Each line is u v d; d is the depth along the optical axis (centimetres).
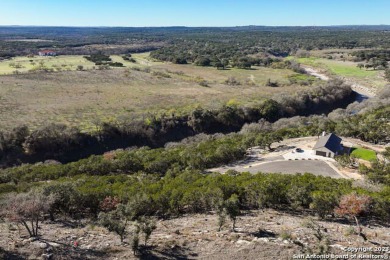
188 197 3284
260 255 2114
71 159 7462
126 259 2117
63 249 2197
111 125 8394
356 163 5222
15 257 2047
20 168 5744
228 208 2611
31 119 8681
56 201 3109
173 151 6300
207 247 2267
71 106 10112
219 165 5578
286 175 4059
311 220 2706
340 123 7194
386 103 9450
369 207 2927
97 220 2939
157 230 2683
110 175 4966
